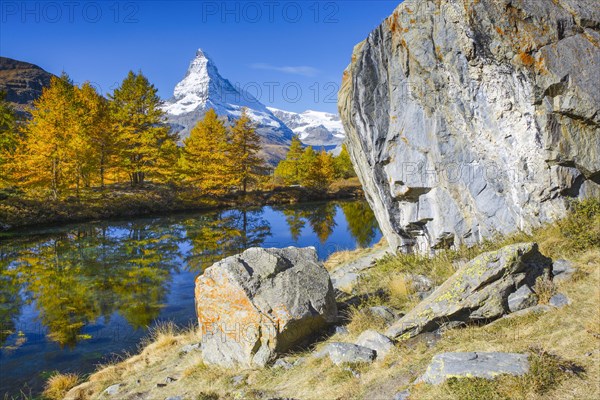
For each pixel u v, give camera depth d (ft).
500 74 32.07
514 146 32.53
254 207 168.86
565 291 22.21
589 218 29.40
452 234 39.09
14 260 77.30
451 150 37.14
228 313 27.50
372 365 21.31
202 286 29.17
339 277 48.85
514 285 22.74
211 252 85.40
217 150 165.37
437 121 37.68
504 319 21.44
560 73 29.43
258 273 28.27
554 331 18.98
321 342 26.84
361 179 54.65
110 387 30.48
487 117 33.73
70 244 91.09
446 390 15.93
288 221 129.90
